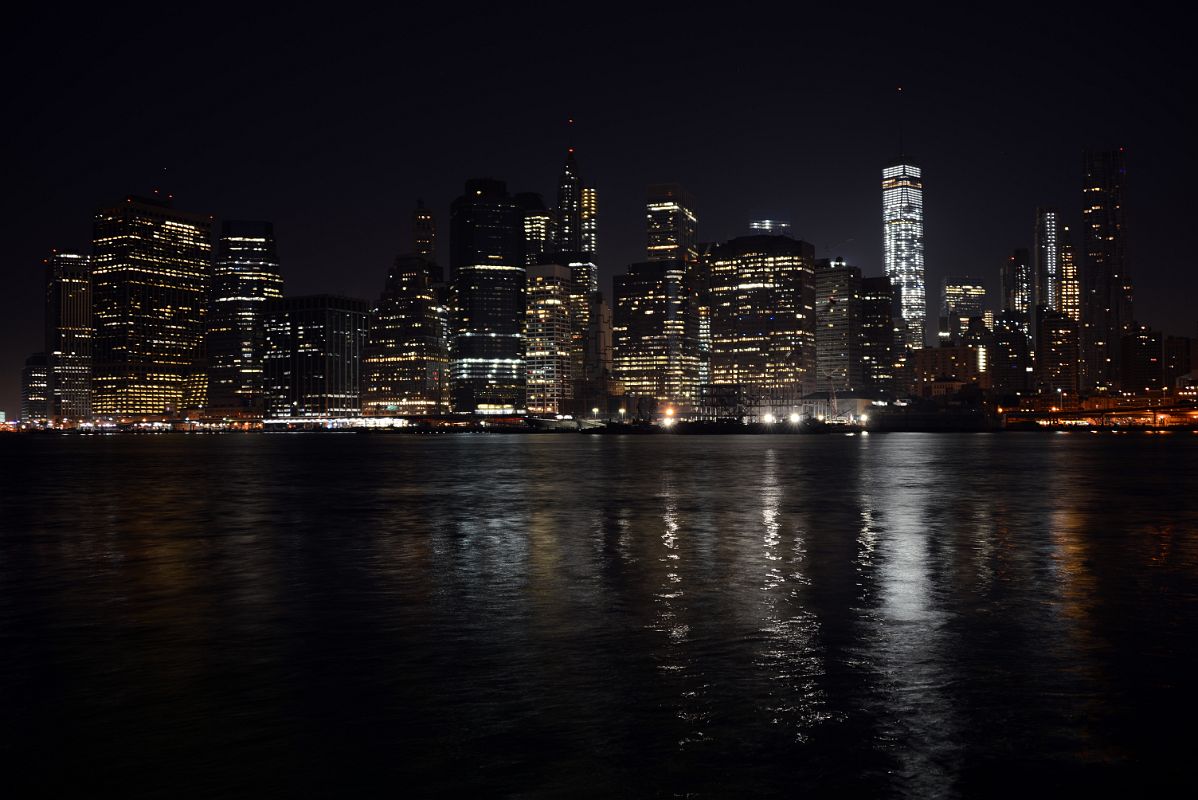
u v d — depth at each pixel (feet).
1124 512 201.16
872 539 152.35
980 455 598.34
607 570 119.34
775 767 50.24
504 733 55.72
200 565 127.54
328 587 108.37
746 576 113.39
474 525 179.22
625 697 62.44
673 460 536.01
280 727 57.26
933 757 51.44
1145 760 50.96
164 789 48.16
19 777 49.67
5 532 171.42
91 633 84.28
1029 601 95.91
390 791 47.75
